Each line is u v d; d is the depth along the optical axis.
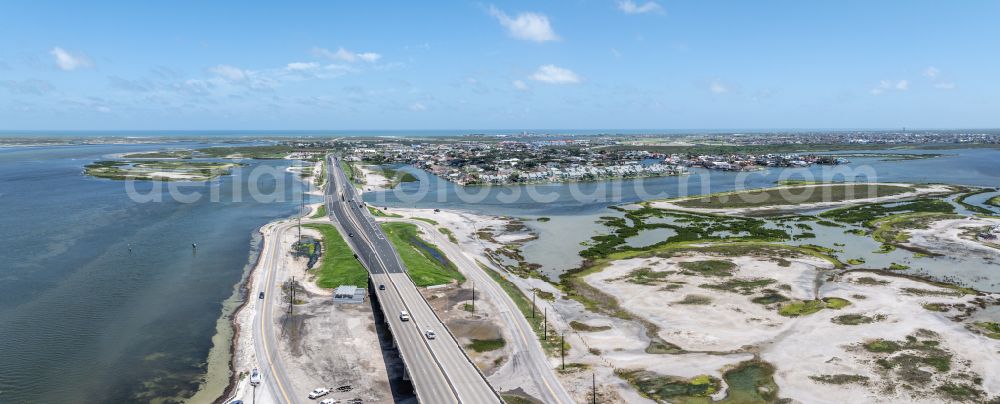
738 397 74.69
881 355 86.00
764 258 142.62
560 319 102.81
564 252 155.12
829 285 120.19
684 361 85.19
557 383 78.19
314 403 71.94
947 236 167.25
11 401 71.38
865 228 182.12
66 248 148.25
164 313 102.75
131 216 197.38
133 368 81.12
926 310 104.19
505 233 180.75
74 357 84.06
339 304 109.38
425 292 116.75
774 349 88.88
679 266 136.50
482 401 68.19
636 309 107.56
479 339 92.94
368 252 144.62
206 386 76.56
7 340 89.19
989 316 101.12
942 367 82.00
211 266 135.00
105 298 109.88
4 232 165.50
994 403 72.19
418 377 73.69
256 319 100.25
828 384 77.75
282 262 139.12
